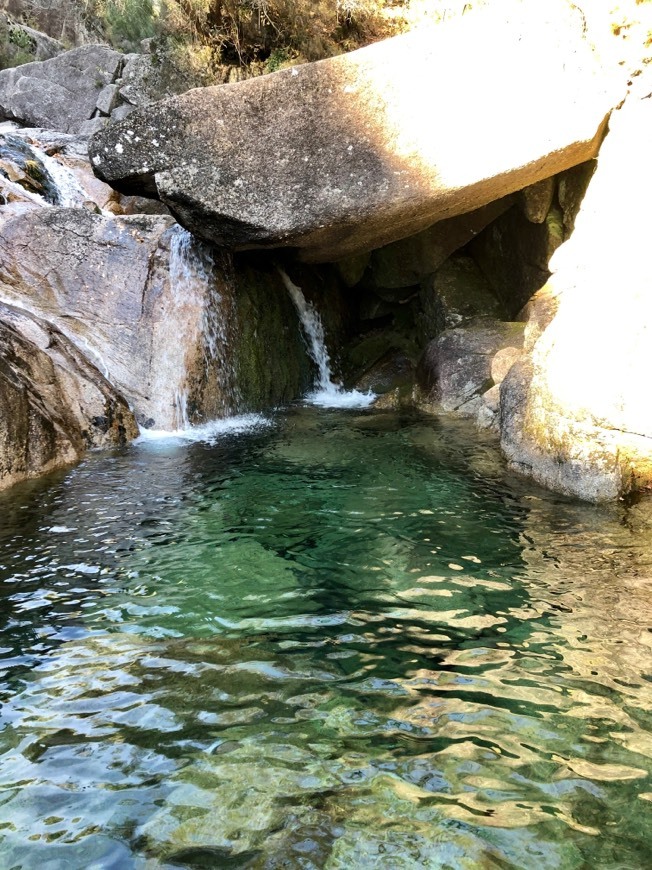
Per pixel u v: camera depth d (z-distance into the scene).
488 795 2.09
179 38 14.13
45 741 2.38
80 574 3.73
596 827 1.96
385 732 2.40
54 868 1.86
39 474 5.46
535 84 5.68
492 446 6.20
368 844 1.92
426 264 8.80
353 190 6.19
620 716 2.46
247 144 6.23
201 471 5.59
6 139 11.14
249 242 6.68
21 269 7.44
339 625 3.16
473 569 3.72
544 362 5.23
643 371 4.50
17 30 19.17
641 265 4.61
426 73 5.88
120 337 7.30
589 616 3.19
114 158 6.36
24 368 6.08
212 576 3.70
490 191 6.43
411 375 8.94
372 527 4.36
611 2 5.09
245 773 2.21
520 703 2.54
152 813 2.05
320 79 6.06
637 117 5.18
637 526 4.27
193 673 2.79
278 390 8.45
